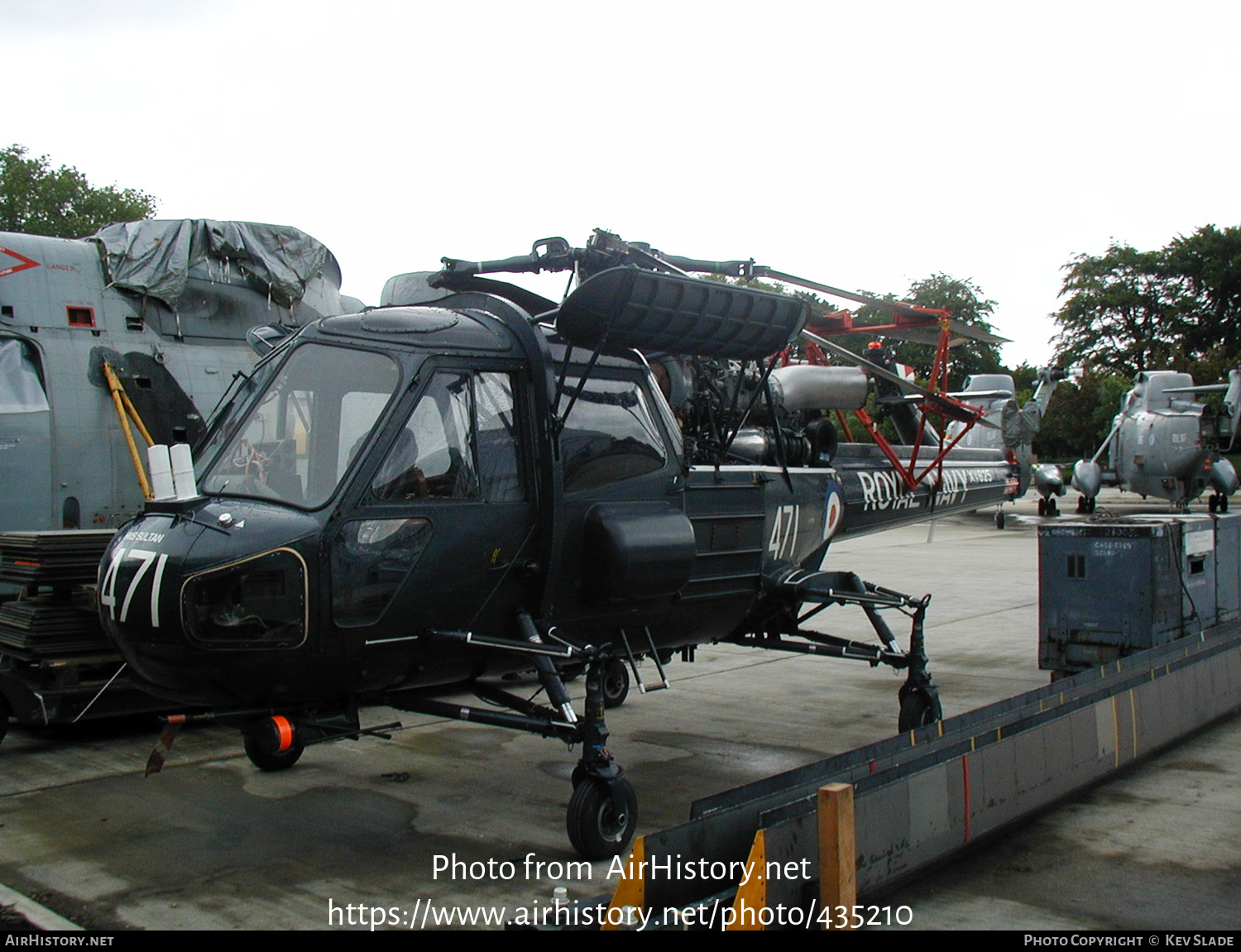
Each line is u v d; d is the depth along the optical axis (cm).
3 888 406
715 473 546
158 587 391
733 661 934
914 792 402
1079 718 514
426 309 483
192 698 418
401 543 418
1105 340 5869
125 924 372
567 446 472
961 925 371
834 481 670
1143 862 436
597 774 429
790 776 386
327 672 409
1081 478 2553
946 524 2606
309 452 430
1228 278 5525
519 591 461
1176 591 694
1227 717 685
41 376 765
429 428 434
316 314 929
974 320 5088
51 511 759
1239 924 374
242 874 422
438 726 687
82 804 516
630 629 516
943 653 944
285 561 390
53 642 583
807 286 690
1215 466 2477
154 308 833
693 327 481
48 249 796
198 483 439
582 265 549
